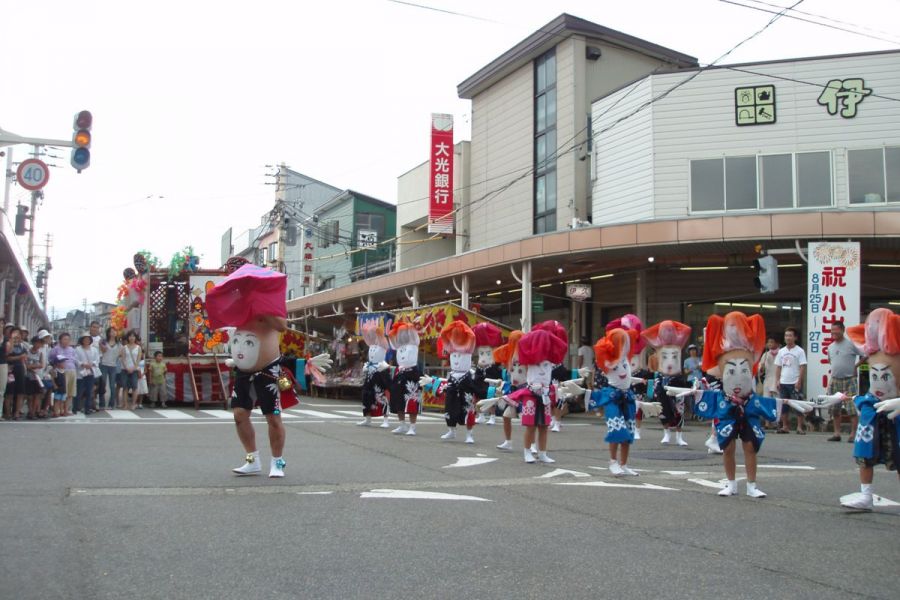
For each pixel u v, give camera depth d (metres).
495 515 6.51
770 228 17.52
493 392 12.65
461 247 31.89
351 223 43.69
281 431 8.23
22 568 4.65
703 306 22.52
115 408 18.11
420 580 4.62
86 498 6.71
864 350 7.35
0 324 14.49
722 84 21.75
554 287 26.42
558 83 26.91
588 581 4.67
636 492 7.88
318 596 4.29
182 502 6.68
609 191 23.88
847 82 20.70
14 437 11.30
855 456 7.25
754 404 7.80
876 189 20.31
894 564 5.22
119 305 22.50
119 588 4.34
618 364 9.16
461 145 32.28
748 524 6.42
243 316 8.06
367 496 7.20
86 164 14.16
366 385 15.01
